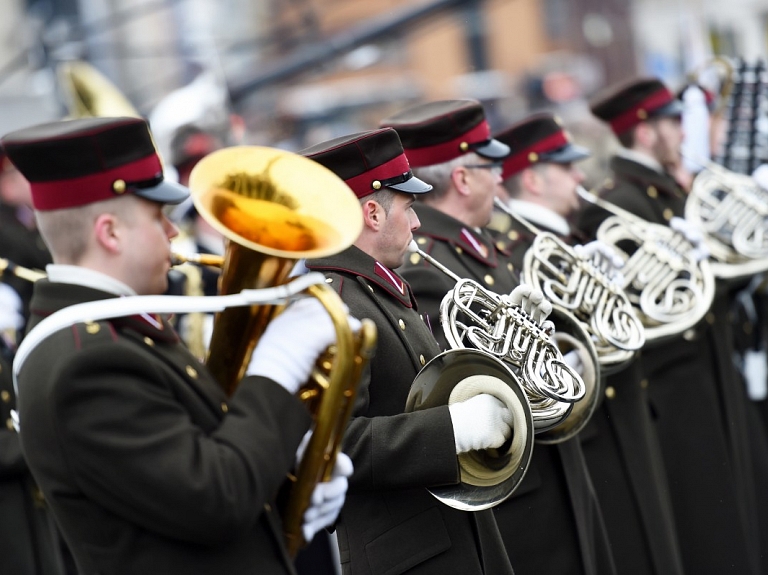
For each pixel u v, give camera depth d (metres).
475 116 5.83
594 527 5.86
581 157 7.15
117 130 3.65
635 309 6.67
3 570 6.38
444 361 4.67
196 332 7.89
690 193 8.01
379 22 13.62
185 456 3.50
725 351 7.77
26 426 3.59
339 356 3.60
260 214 3.66
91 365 3.48
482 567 4.94
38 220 3.71
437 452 4.56
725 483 7.47
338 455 3.95
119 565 3.60
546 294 5.75
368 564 4.84
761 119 9.22
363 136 4.93
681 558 7.42
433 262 5.04
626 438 6.62
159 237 3.72
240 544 3.75
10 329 7.34
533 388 4.75
